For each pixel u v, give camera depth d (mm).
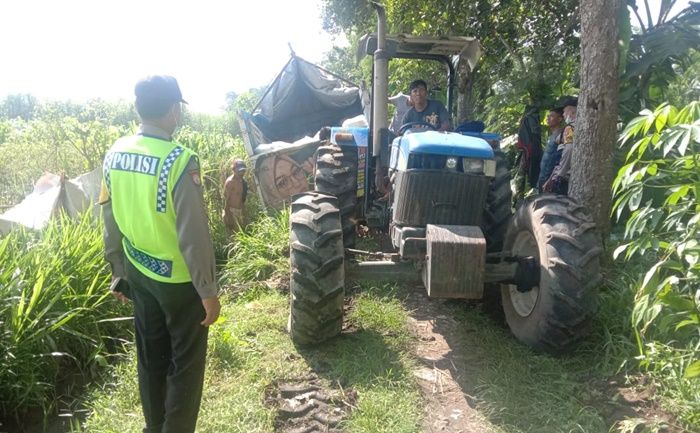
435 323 4074
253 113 9492
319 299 3436
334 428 2865
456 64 5832
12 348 3316
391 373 3322
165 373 2521
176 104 2357
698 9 5559
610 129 4293
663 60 5492
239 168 6449
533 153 6469
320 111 9703
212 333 3639
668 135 2377
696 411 2742
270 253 5477
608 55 4195
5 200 7734
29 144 9062
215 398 3141
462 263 3219
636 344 3377
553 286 3182
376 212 4738
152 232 2254
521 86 7098
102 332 4129
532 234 3562
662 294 2533
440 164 3637
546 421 2867
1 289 3533
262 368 3445
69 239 4336
